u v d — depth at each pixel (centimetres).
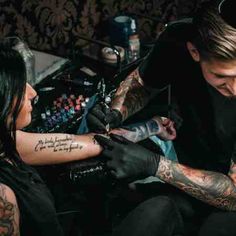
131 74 207
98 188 203
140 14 293
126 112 202
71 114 228
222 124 187
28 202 145
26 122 153
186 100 193
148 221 165
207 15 151
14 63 136
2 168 143
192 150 198
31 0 257
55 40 279
